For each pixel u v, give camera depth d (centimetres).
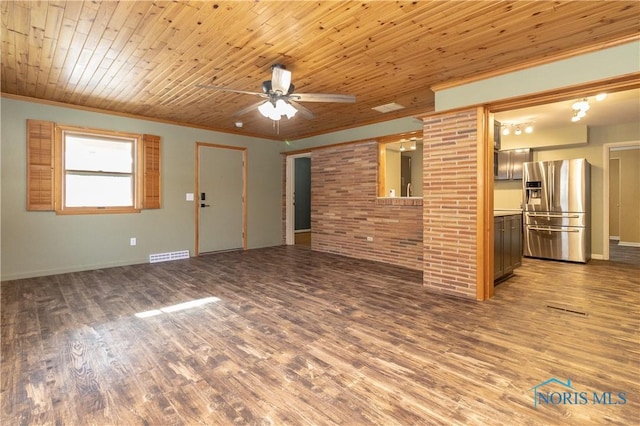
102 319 286
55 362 213
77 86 376
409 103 440
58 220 448
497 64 310
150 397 177
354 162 569
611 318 285
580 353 223
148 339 247
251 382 191
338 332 259
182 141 566
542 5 216
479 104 330
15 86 378
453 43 271
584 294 355
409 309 309
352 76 344
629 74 252
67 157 458
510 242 428
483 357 219
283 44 272
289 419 160
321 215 633
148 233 531
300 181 895
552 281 410
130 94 405
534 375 197
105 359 217
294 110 332
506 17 231
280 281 412
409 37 260
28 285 391
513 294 355
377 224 532
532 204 570
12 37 260
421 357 219
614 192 778
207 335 254
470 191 338
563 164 539
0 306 319
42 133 430
